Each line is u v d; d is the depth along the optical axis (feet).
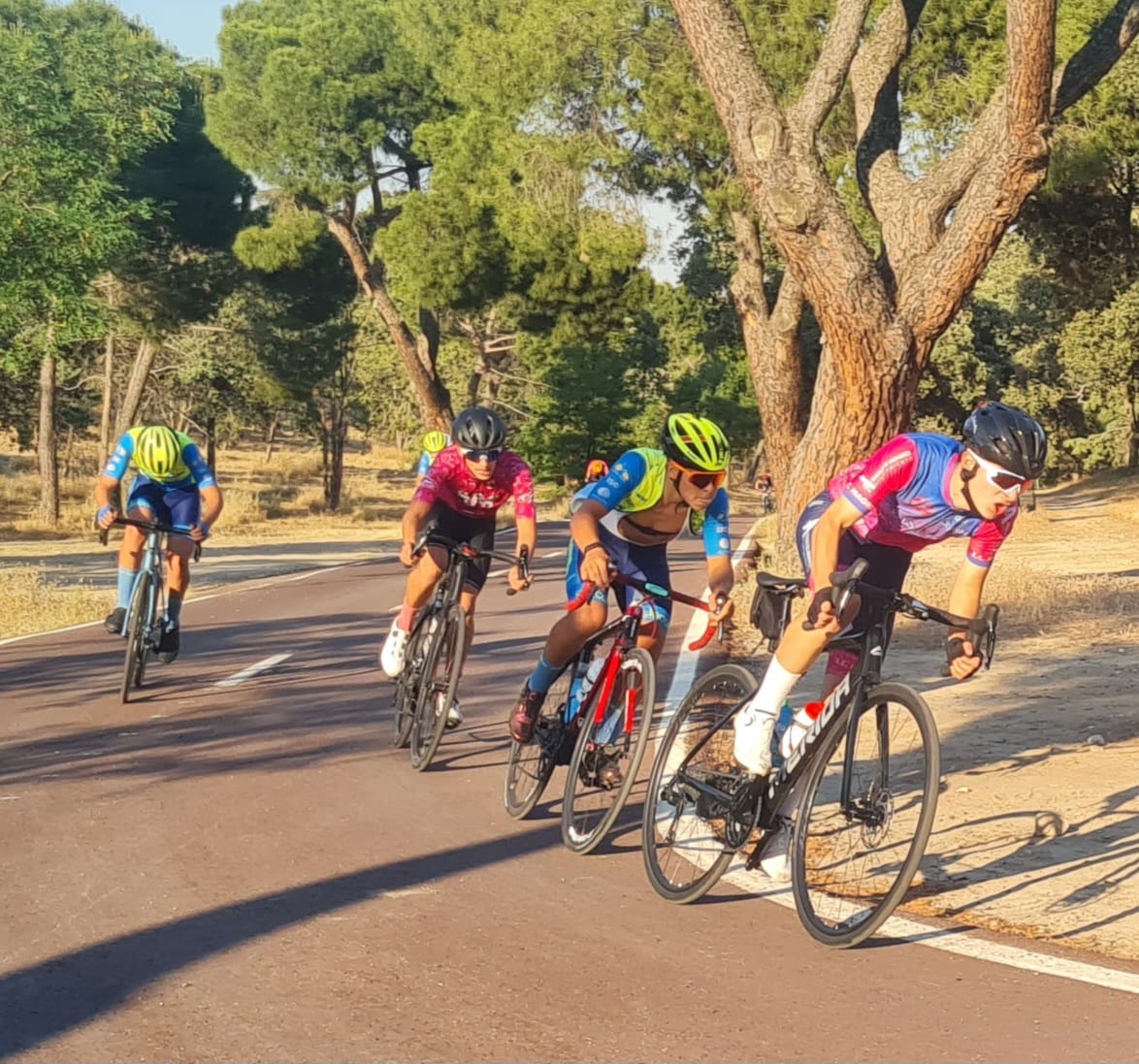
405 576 72.13
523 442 166.81
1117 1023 12.53
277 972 13.78
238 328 148.36
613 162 78.43
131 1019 12.55
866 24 68.44
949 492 14.73
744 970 13.92
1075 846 18.47
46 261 69.56
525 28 79.56
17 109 67.97
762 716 15.47
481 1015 12.71
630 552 19.17
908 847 15.75
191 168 135.85
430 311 137.28
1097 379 147.74
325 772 23.36
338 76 122.21
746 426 188.85
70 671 35.50
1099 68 42.96
